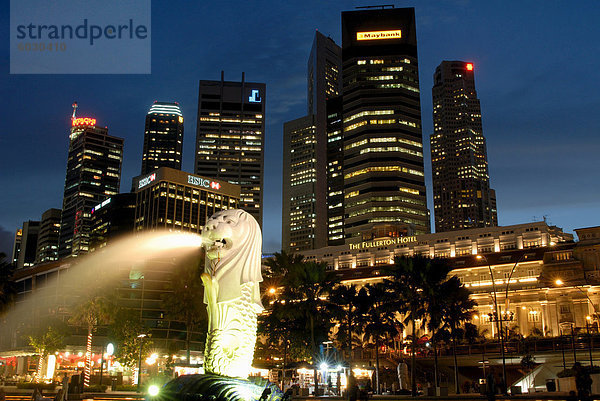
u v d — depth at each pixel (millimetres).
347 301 61719
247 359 20328
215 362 19922
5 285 64625
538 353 74062
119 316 72062
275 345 70125
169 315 73938
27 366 90312
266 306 65625
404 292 57750
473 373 84250
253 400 18672
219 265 20562
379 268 136500
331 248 154875
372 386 65125
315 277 61031
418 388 74000
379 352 84188
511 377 81812
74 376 46156
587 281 108812
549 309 109438
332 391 59469
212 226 20750
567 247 117938
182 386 18625
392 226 165625
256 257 21312
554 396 43219
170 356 75625
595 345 70938
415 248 141000
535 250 120500
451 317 57188
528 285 114625
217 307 20406
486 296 114312
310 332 60844
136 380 68750
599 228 117250
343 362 59250
